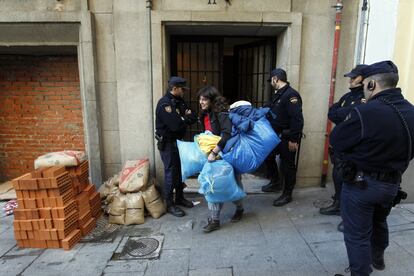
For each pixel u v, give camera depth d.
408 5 3.22
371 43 3.45
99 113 3.85
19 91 4.30
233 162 2.86
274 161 3.90
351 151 1.87
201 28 3.81
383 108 1.72
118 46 3.66
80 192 3.09
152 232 3.01
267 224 3.11
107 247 2.75
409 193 3.40
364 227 1.91
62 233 2.70
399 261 2.37
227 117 2.85
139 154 3.90
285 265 2.40
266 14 3.58
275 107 3.45
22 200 2.71
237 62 4.87
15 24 3.59
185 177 3.05
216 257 2.54
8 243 2.87
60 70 4.23
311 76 3.78
